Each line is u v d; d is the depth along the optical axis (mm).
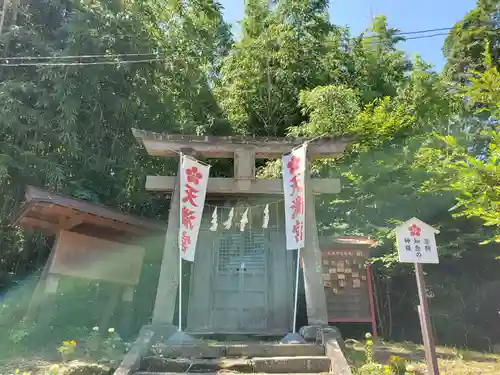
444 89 13812
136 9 11109
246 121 14281
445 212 10734
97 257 8398
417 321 10500
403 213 10992
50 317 7789
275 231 9086
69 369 5543
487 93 5090
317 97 12039
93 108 9922
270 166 11750
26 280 9203
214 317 8336
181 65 11883
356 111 12312
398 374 5914
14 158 8961
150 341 6273
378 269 10766
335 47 14883
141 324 9695
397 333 10445
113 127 10539
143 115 10953
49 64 8984
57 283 7641
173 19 13336
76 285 8875
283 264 8789
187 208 7270
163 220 11391
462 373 6336
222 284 8625
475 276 10852
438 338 10188
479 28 14555
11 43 9992
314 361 5723
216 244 9000
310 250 7473
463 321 10477
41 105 9336
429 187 10242
